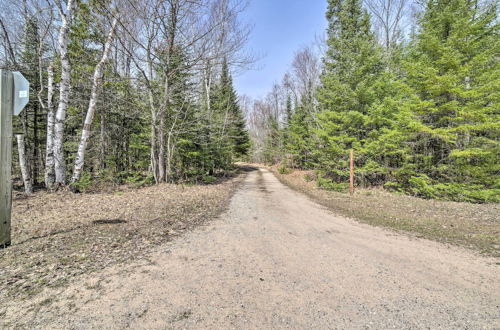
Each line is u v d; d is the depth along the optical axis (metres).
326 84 14.53
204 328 1.98
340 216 6.84
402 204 8.62
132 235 4.47
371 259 3.59
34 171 14.66
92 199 7.96
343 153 12.85
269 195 11.33
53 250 3.62
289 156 30.33
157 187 11.45
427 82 9.37
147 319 2.09
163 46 10.98
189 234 4.75
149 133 13.48
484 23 8.61
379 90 12.20
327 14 20.28
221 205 8.32
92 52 11.45
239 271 3.11
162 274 2.97
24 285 2.62
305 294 2.56
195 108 15.29
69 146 14.12
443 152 10.26
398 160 11.77
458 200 9.20
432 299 2.50
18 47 12.34
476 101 8.72
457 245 4.27
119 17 9.05
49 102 9.33
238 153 30.36
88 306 2.26
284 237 4.70
